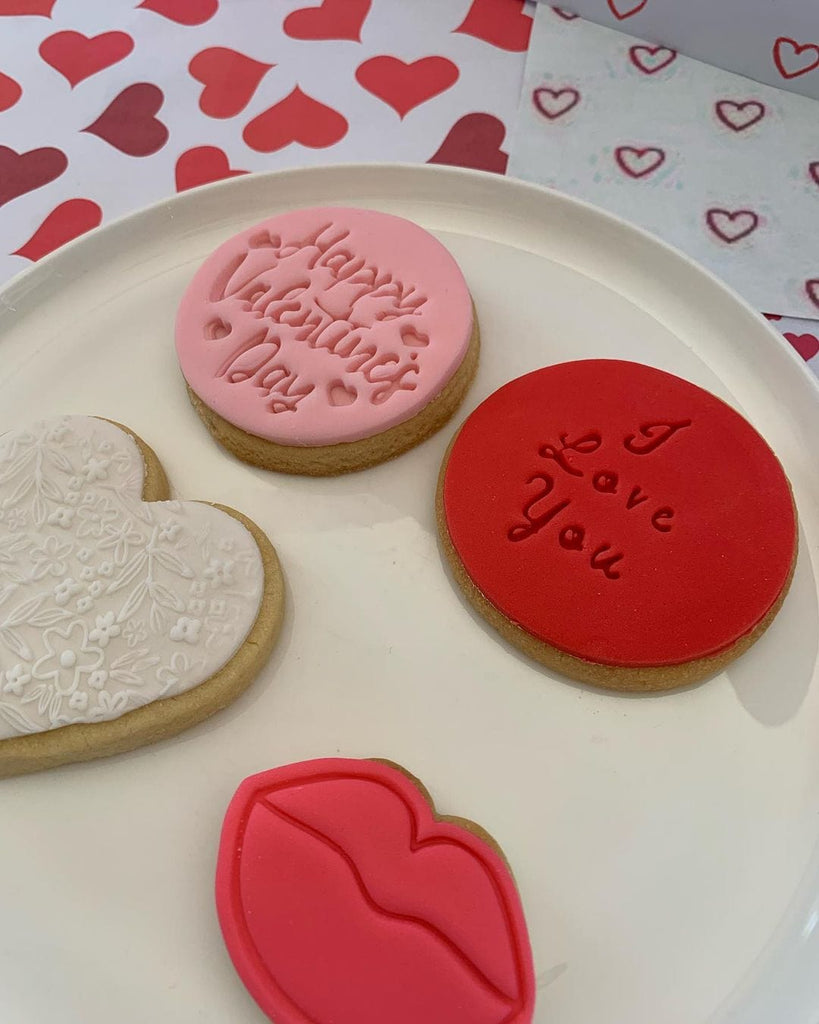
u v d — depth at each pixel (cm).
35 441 17
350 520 18
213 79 26
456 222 21
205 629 16
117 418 19
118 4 27
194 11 27
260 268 19
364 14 27
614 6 26
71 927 14
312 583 17
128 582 16
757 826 15
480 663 16
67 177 24
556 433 17
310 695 16
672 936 14
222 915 14
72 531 16
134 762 16
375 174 21
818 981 14
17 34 27
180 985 14
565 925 14
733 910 14
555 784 15
